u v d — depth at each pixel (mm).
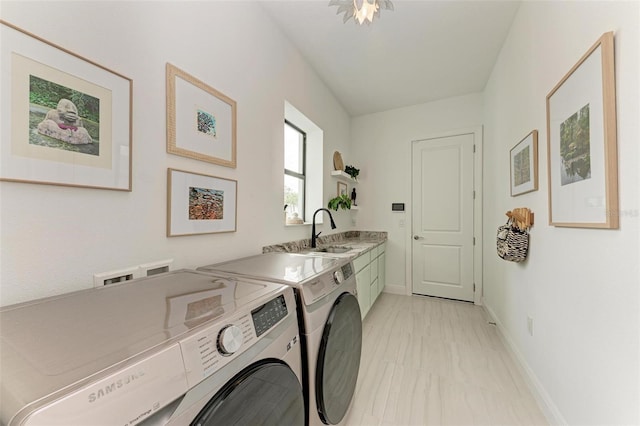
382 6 1400
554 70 1361
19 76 751
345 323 1203
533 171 1604
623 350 875
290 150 2742
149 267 1111
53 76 820
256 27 1778
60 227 845
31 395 349
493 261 2625
